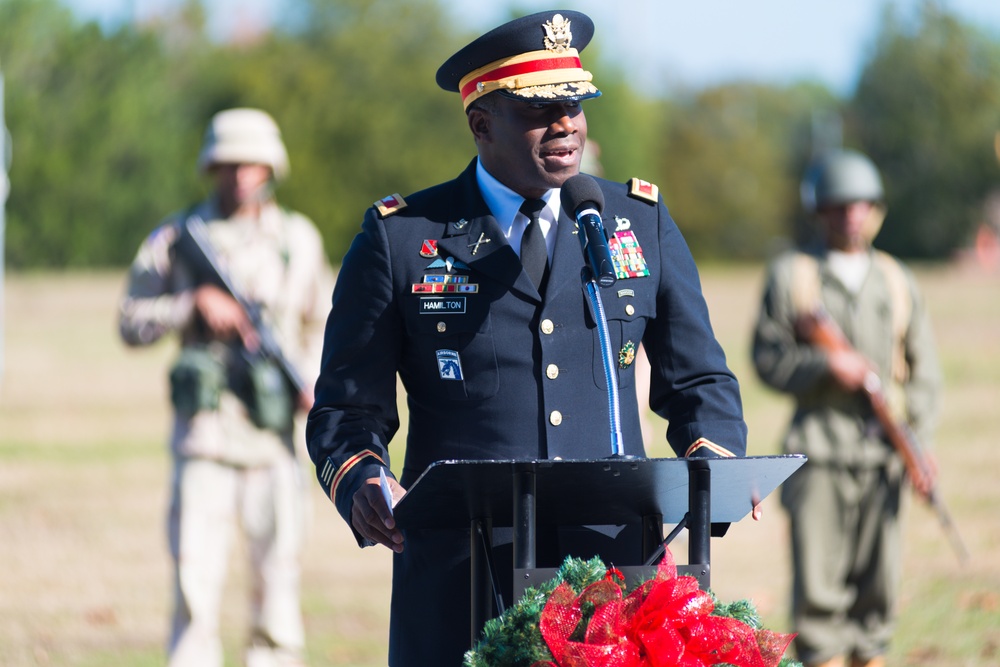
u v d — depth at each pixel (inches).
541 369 384.5
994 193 6210.6
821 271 745.6
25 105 4158.5
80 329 2726.4
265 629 693.3
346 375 393.7
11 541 1018.7
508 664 318.0
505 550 379.9
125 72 4323.3
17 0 4178.2
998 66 6195.9
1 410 1675.7
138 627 808.3
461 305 387.9
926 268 5669.3
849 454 725.9
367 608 848.9
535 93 380.2
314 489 1240.2
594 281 368.5
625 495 345.7
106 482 1247.5
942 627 797.9
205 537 684.1
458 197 402.0
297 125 5585.6
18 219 4173.2
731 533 1062.4
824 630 727.7
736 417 393.4
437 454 389.4
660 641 309.3
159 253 704.4
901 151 6294.3
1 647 758.5
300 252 713.0
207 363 682.2
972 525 1054.4
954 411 1604.3
